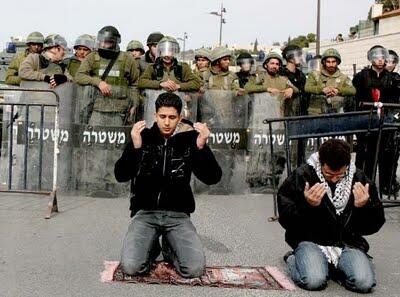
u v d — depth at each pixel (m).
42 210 6.31
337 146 3.75
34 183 7.35
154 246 4.12
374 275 3.86
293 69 8.68
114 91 7.23
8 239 4.98
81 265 4.26
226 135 7.77
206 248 4.89
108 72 7.26
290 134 5.79
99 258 4.46
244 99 7.79
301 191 3.92
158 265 4.22
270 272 4.21
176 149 4.18
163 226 4.14
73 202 6.88
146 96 7.38
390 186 6.77
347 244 4.05
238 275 4.12
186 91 7.40
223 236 5.34
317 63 9.84
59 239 5.03
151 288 3.78
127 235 4.11
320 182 3.90
